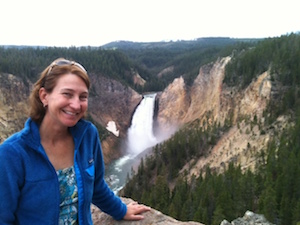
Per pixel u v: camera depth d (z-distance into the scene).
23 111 95.12
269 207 33.31
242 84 82.12
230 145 65.25
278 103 67.50
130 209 5.57
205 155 69.31
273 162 46.53
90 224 4.07
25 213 3.42
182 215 38.88
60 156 3.74
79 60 130.62
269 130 60.28
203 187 44.25
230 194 39.09
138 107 131.25
